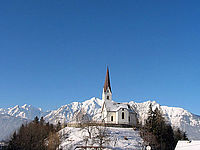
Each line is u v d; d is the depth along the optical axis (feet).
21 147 357.61
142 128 409.49
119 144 344.90
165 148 381.19
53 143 345.10
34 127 412.16
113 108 474.90
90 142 348.59
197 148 203.31
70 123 467.93
